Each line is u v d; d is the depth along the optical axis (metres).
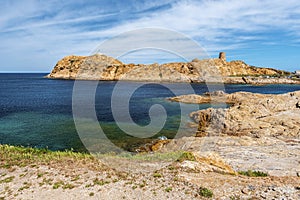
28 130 28.52
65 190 10.15
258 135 24.92
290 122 27.89
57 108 44.56
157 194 9.73
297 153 18.83
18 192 10.05
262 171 14.39
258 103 37.44
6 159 13.52
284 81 112.62
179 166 12.70
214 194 9.62
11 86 104.69
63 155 14.76
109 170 12.16
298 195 9.43
